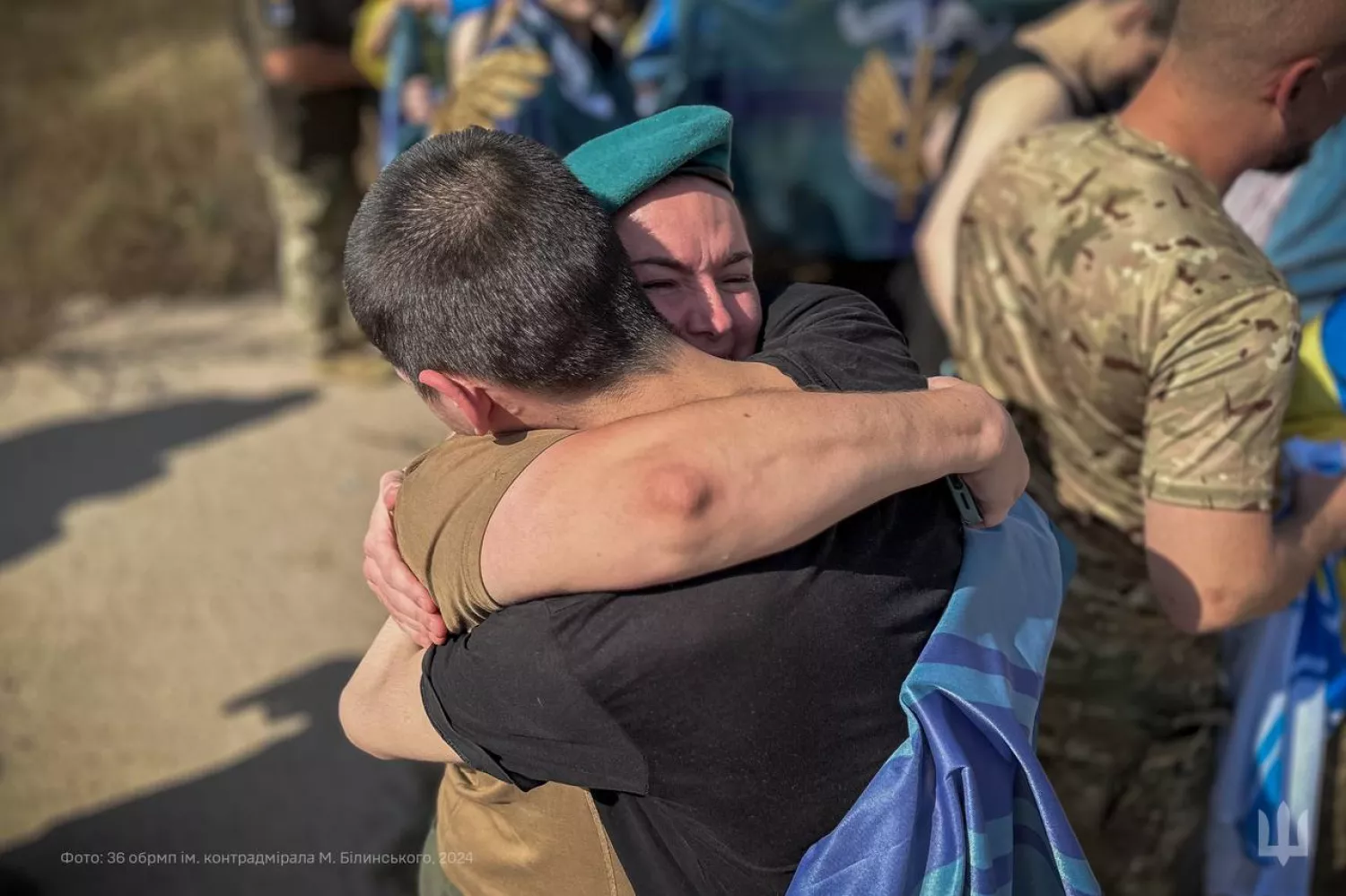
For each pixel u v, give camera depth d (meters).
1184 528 1.47
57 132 6.93
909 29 3.84
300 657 3.40
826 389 1.14
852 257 4.12
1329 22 1.42
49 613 3.60
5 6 8.58
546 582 1.03
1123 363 1.51
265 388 5.06
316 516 4.11
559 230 1.04
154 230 6.36
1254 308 1.42
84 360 5.40
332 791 2.90
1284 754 1.83
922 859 1.10
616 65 3.66
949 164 2.39
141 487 4.30
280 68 4.51
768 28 3.85
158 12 8.47
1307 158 1.65
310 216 4.84
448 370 1.08
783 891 1.12
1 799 2.87
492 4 3.32
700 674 1.03
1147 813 1.82
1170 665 1.74
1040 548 1.31
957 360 1.82
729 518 0.99
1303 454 1.69
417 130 3.60
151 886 2.60
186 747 3.05
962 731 1.12
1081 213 1.55
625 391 1.08
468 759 1.14
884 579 1.09
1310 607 1.83
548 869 1.24
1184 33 1.52
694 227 1.22
